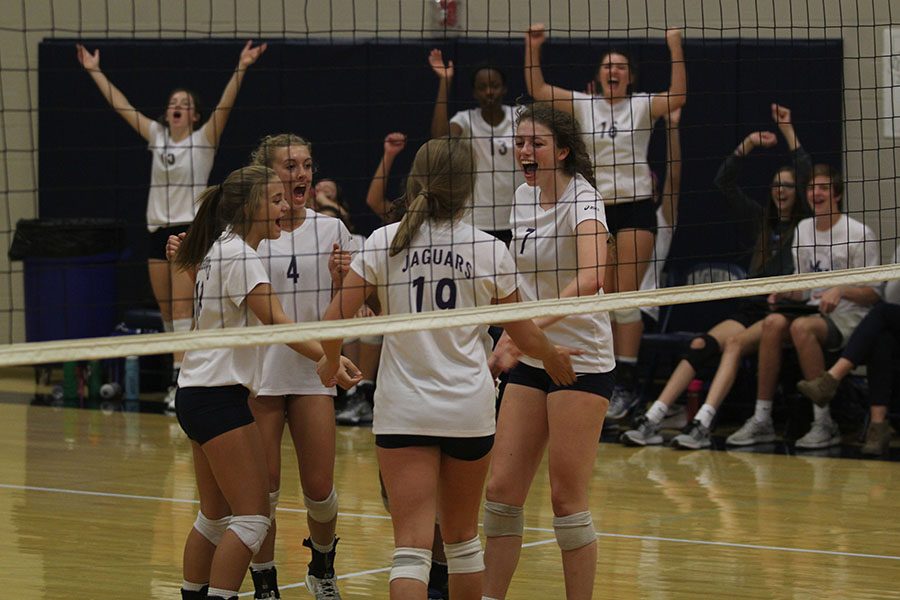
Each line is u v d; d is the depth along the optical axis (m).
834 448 11.53
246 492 5.76
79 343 5.05
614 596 6.80
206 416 5.73
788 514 8.86
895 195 11.46
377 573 7.28
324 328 5.25
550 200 6.01
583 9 13.57
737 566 7.44
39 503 9.15
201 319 5.95
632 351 12.72
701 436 11.60
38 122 16.16
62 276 14.73
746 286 6.29
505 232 12.41
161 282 13.91
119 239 15.41
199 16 15.49
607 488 9.77
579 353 5.71
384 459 5.33
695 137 13.62
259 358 5.93
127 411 13.70
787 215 11.87
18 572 7.28
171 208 13.80
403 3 14.47
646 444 11.74
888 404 11.41
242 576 5.74
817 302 11.84
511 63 13.86
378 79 14.73
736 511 8.95
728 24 13.23
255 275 5.83
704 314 13.39
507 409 5.94
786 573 7.28
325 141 15.12
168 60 15.61
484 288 5.48
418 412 5.23
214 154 13.91
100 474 10.26
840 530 8.38
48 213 16.25
